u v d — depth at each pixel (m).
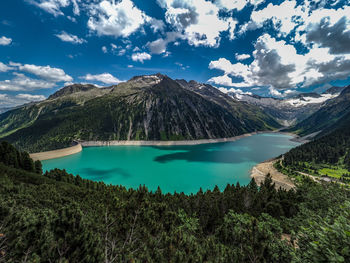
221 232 25.75
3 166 68.75
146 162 161.25
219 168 142.12
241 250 17.19
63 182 69.50
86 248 11.83
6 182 45.56
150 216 19.36
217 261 15.72
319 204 45.72
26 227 11.81
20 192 39.16
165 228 21.52
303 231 10.95
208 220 42.09
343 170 139.00
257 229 18.84
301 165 148.38
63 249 11.36
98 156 186.62
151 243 15.73
